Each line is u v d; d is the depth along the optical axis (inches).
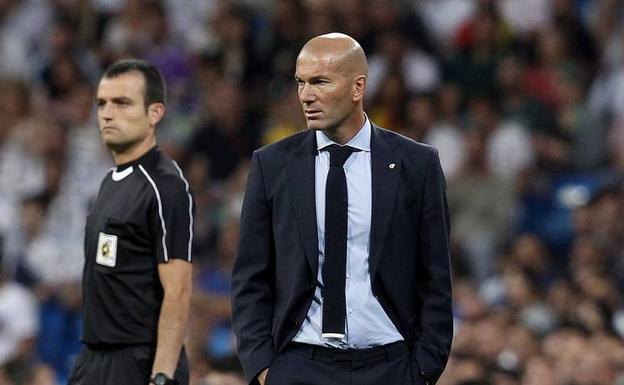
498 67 1889.8
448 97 1827.0
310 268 756.0
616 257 1579.7
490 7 1947.6
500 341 1341.0
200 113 1911.9
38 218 1763.0
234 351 1148.5
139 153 844.0
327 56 748.0
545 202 1740.9
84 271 842.2
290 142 780.6
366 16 1921.8
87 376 834.2
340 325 749.9
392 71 1829.5
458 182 1716.3
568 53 1958.7
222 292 1584.6
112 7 2076.8
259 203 772.0
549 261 1633.9
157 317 831.1
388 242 759.1
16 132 1897.1
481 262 1646.2
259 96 1918.1
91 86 1959.9
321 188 764.0
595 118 1852.9
